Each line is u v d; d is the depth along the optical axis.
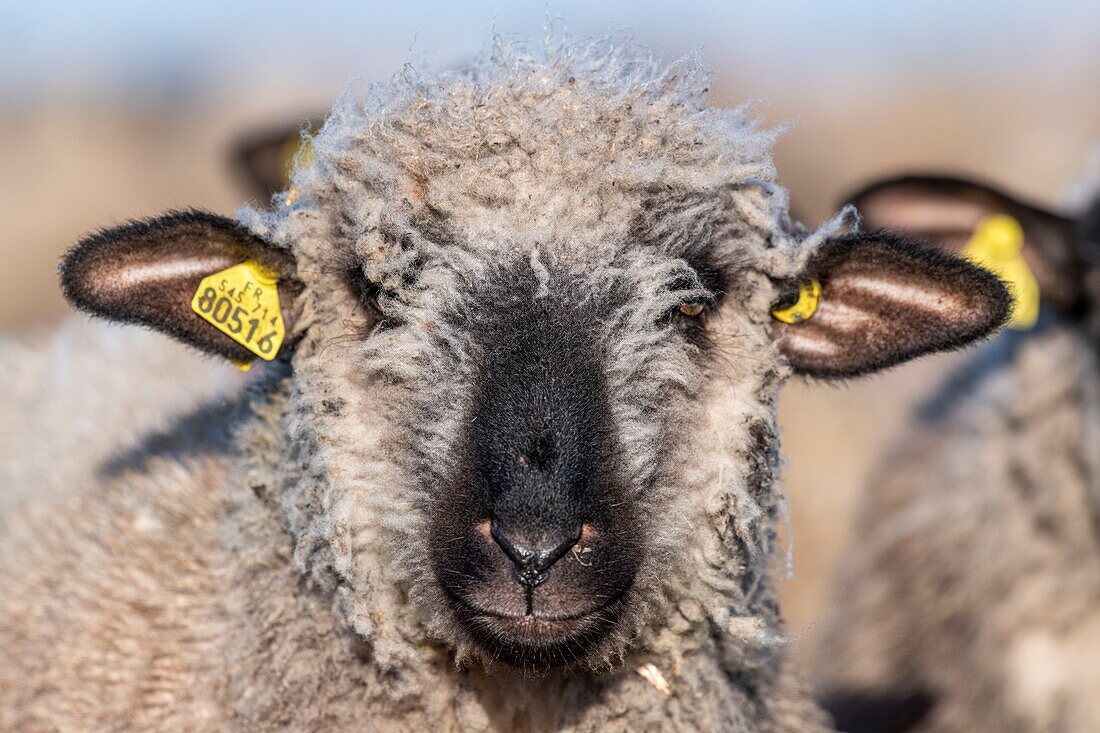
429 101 11.22
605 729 11.27
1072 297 16.86
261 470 11.51
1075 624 16.31
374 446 10.87
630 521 10.48
